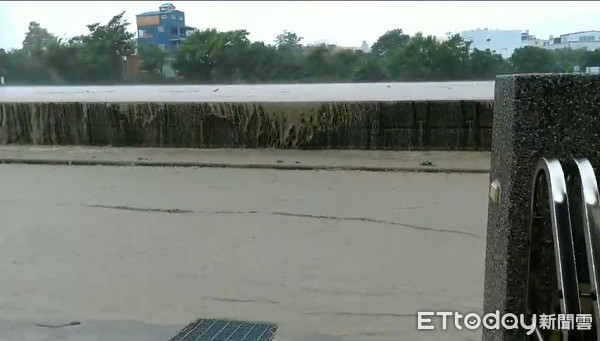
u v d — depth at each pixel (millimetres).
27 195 4789
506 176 1480
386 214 3996
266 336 2227
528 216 1437
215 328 2303
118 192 4832
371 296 2609
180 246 3381
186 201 4473
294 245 3357
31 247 3408
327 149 6664
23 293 2699
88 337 2229
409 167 5582
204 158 6273
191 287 2752
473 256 3107
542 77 1379
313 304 2533
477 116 6355
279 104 6730
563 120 1380
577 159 1321
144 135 7066
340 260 3092
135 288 2750
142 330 2293
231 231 3662
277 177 5328
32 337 2232
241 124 6828
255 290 2701
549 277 1419
